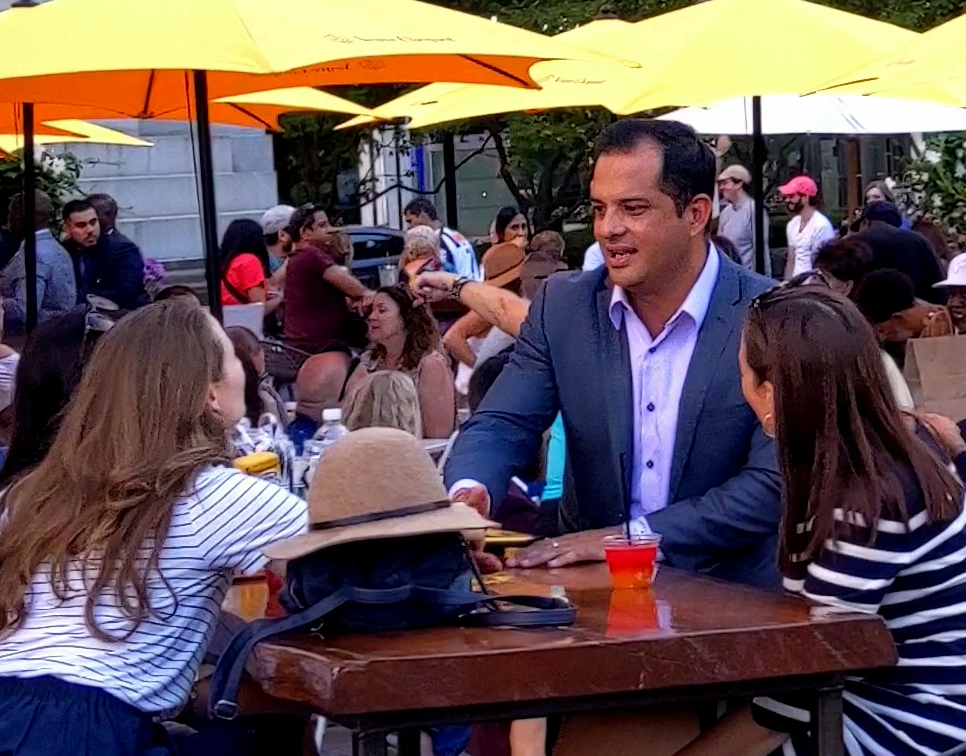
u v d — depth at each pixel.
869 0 15.34
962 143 13.65
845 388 3.04
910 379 5.40
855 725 3.09
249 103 8.10
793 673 2.74
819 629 2.76
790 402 3.07
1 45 4.99
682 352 3.84
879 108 10.03
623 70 7.44
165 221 17.50
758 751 3.17
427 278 5.19
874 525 2.97
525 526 5.17
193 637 3.35
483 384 5.91
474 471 3.90
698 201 3.76
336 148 18.62
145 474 3.32
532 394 4.02
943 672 3.08
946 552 3.04
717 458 3.80
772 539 3.76
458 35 5.21
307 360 7.87
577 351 3.94
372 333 7.41
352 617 2.76
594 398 3.91
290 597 2.88
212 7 5.07
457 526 2.83
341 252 10.74
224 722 3.76
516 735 3.56
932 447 3.32
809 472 3.09
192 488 3.33
